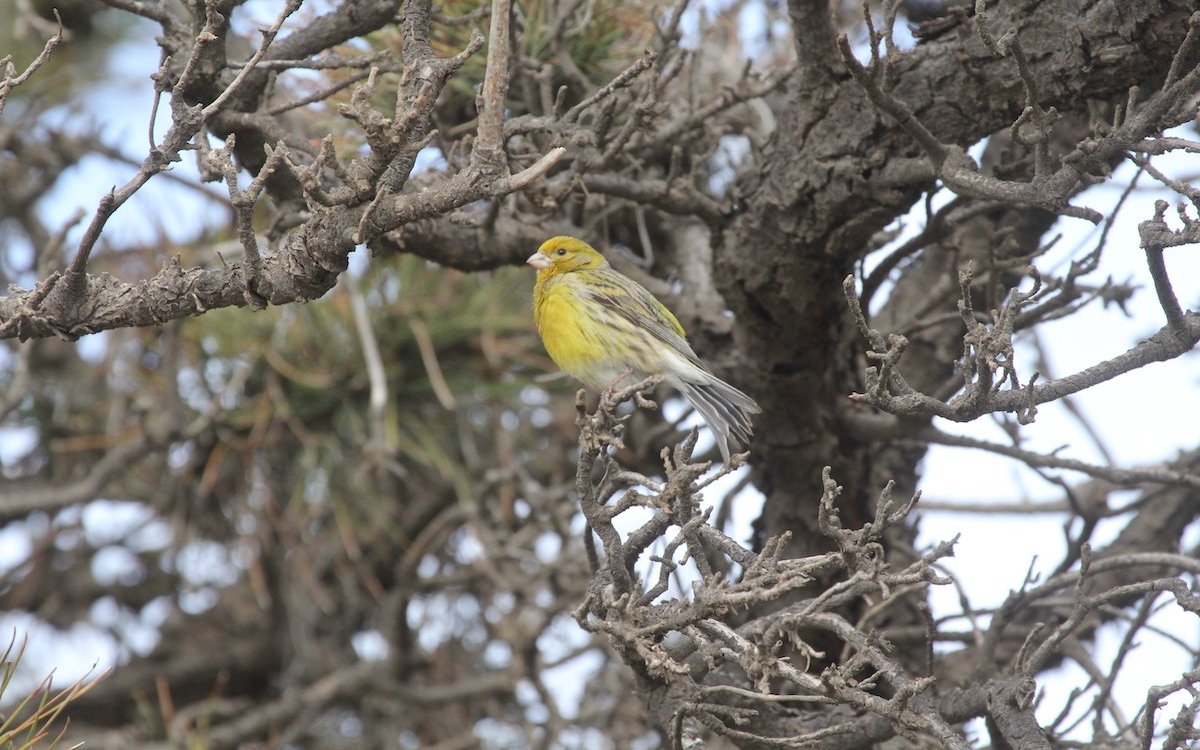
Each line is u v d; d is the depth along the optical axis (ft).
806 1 28.30
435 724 51.21
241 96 31.07
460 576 46.70
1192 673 25.12
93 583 55.06
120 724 54.44
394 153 21.90
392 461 44.65
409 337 45.09
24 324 26.08
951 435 36.88
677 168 32.63
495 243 36.19
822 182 30.58
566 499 44.93
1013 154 33.65
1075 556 38.09
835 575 37.50
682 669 22.08
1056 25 27.12
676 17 31.30
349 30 31.48
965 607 35.24
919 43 29.78
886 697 37.37
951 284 37.06
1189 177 42.50
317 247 23.40
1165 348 22.79
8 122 48.08
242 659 55.36
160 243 47.98
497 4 21.84
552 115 32.24
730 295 33.96
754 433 36.91
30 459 51.98
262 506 46.24
